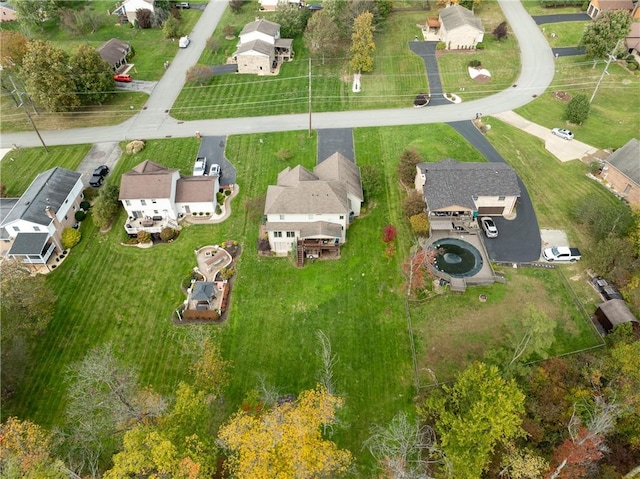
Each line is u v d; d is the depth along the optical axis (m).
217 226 68.44
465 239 63.66
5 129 88.31
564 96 88.94
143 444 37.47
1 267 54.00
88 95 89.88
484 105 88.38
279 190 63.25
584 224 63.94
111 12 127.81
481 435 38.94
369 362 51.59
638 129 80.00
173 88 97.50
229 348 53.78
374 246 63.62
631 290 55.62
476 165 67.62
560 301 55.72
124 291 60.50
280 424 35.91
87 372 41.97
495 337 52.59
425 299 56.47
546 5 116.81
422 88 93.75
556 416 43.34
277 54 104.44
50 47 84.75
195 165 76.88
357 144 81.31
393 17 116.94
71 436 43.53
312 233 61.00
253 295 59.09
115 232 68.50
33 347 54.66
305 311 56.91
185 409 40.50
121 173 77.81
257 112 90.06
